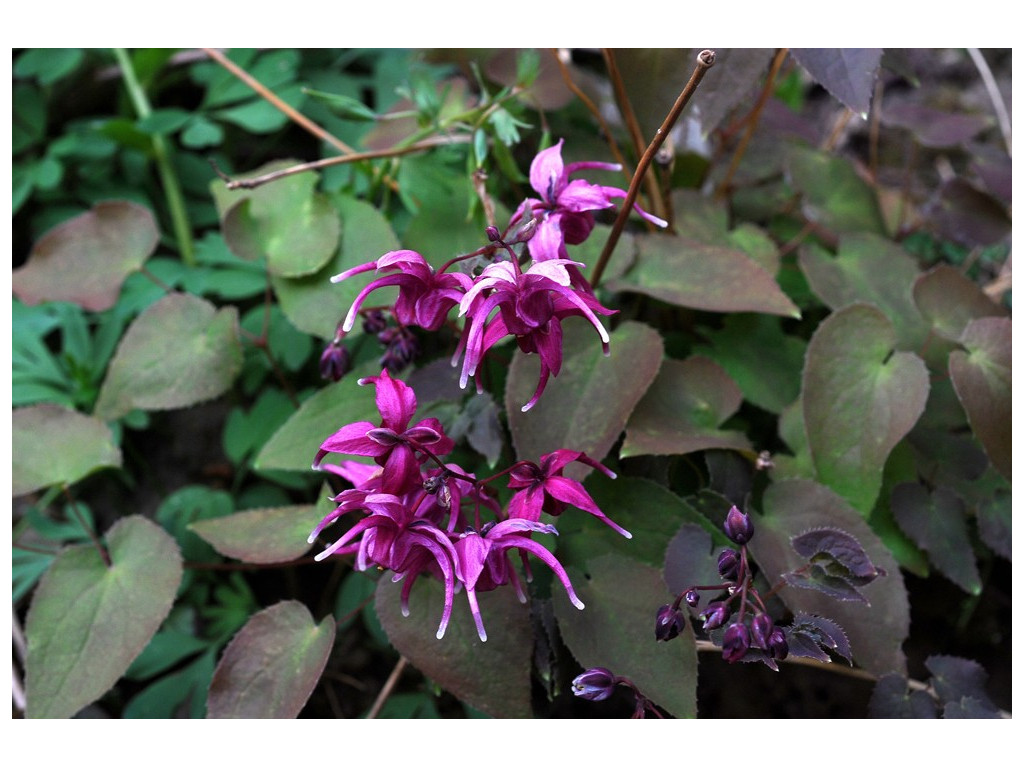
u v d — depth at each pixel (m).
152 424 0.38
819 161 0.36
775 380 0.31
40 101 0.41
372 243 0.30
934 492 0.28
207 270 0.37
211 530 0.27
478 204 0.29
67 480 0.30
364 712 0.33
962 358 0.27
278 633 0.25
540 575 0.26
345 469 0.22
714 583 0.24
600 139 0.34
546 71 0.32
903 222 0.39
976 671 0.25
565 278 0.19
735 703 0.32
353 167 0.34
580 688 0.22
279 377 0.35
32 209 0.41
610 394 0.25
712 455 0.27
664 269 0.28
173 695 0.31
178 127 0.38
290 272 0.29
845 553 0.22
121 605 0.27
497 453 0.25
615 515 0.26
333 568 0.35
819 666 0.28
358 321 0.29
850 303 0.30
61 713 0.26
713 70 0.28
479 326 0.18
